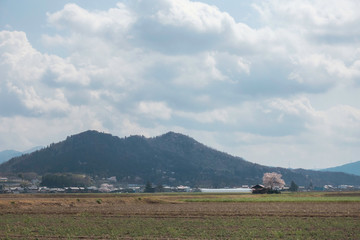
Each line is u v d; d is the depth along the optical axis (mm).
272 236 40719
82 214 65688
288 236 40812
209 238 39781
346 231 44094
